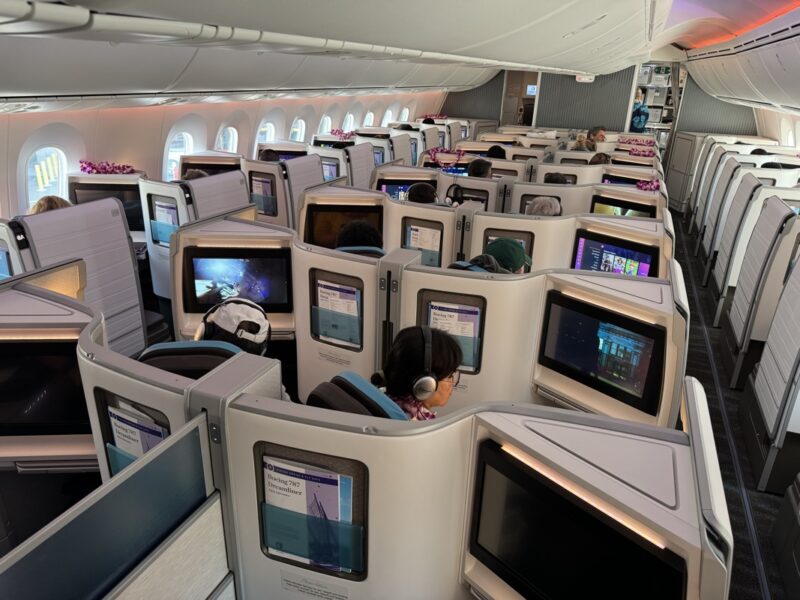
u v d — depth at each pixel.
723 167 7.01
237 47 2.69
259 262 2.88
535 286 2.16
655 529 0.92
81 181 5.11
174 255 2.81
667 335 1.84
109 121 6.15
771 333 3.45
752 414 3.50
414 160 9.82
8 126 5.08
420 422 1.09
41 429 1.91
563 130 11.40
